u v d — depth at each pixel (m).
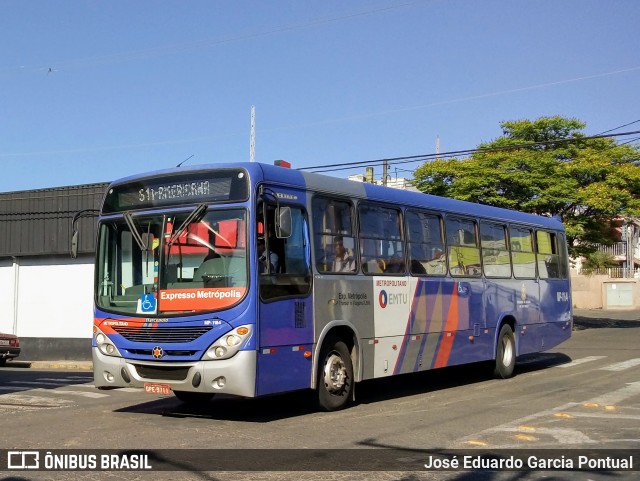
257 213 9.77
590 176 31.22
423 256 13.20
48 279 26.58
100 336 10.45
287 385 10.02
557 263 18.45
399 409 11.42
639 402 12.09
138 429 9.70
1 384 16.70
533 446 8.56
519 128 32.34
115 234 10.62
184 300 9.80
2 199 27.27
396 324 12.27
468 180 29.86
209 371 9.50
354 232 11.55
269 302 9.74
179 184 10.22
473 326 14.53
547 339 17.59
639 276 67.69
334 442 8.73
